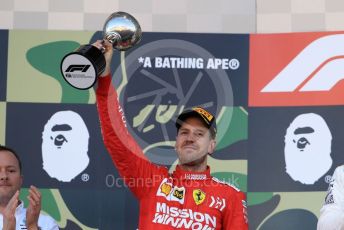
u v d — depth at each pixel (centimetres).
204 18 1450
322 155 1415
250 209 1416
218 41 1440
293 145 1419
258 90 1432
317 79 1426
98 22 1456
